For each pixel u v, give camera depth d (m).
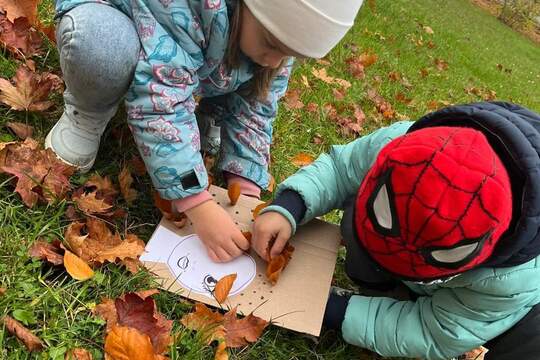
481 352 1.92
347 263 1.81
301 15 1.39
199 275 1.56
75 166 1.65
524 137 1.25
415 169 1.19
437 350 1.55
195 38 1.50
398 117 3.33
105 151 1.81
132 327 1.36
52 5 2.28
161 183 1.54
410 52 5.18
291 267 1.65
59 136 1.65
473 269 1.41
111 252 1.50
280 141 2.40
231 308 1.52
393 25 5.80
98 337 1.35
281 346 1.56
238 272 1.60
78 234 1.52
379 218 1.25
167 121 1.50
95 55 1.44
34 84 1.77
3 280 1.34
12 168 1.53
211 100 1.96
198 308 1.46
